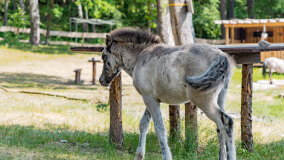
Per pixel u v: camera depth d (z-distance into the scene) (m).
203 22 43.31
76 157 6.72
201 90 4.93
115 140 7.81
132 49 6.27
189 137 7.22
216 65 4.95
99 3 34.84
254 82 21.19
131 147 7.90
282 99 15.95
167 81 5.32
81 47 7.70
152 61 5.59
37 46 37.88
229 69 5.11
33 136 8.48
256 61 7.17
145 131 6.43
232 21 28.70
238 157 7.25
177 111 7.81
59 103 13.91
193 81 4.88
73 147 7.75
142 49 6.20
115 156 7.01
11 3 56.12
